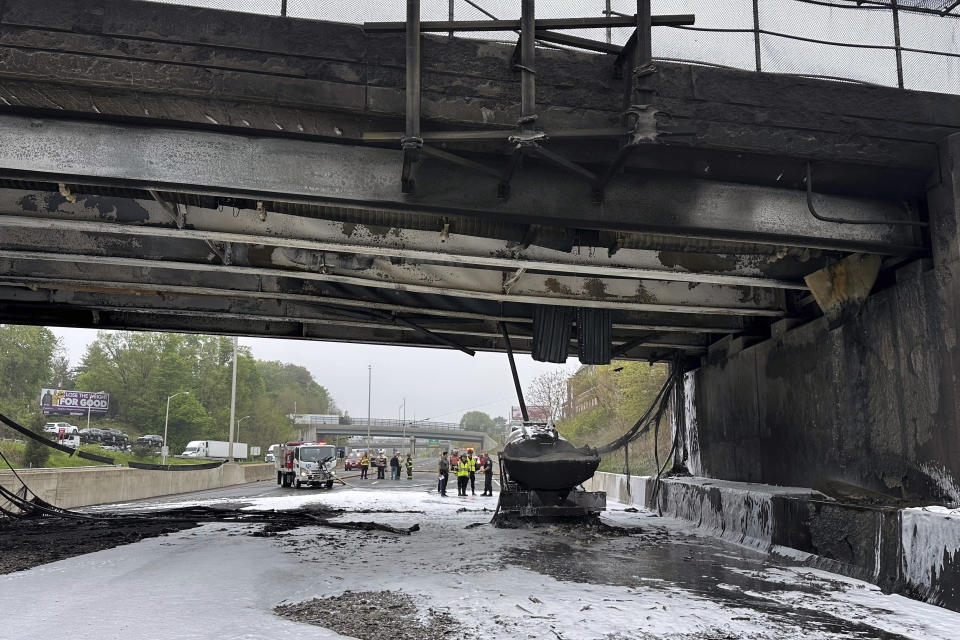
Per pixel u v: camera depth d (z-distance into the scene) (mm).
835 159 9211
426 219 10078
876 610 7785
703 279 11820
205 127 8375
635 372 37844
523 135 7910
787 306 14367
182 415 87062
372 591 8242
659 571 10039
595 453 15859
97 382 89938
